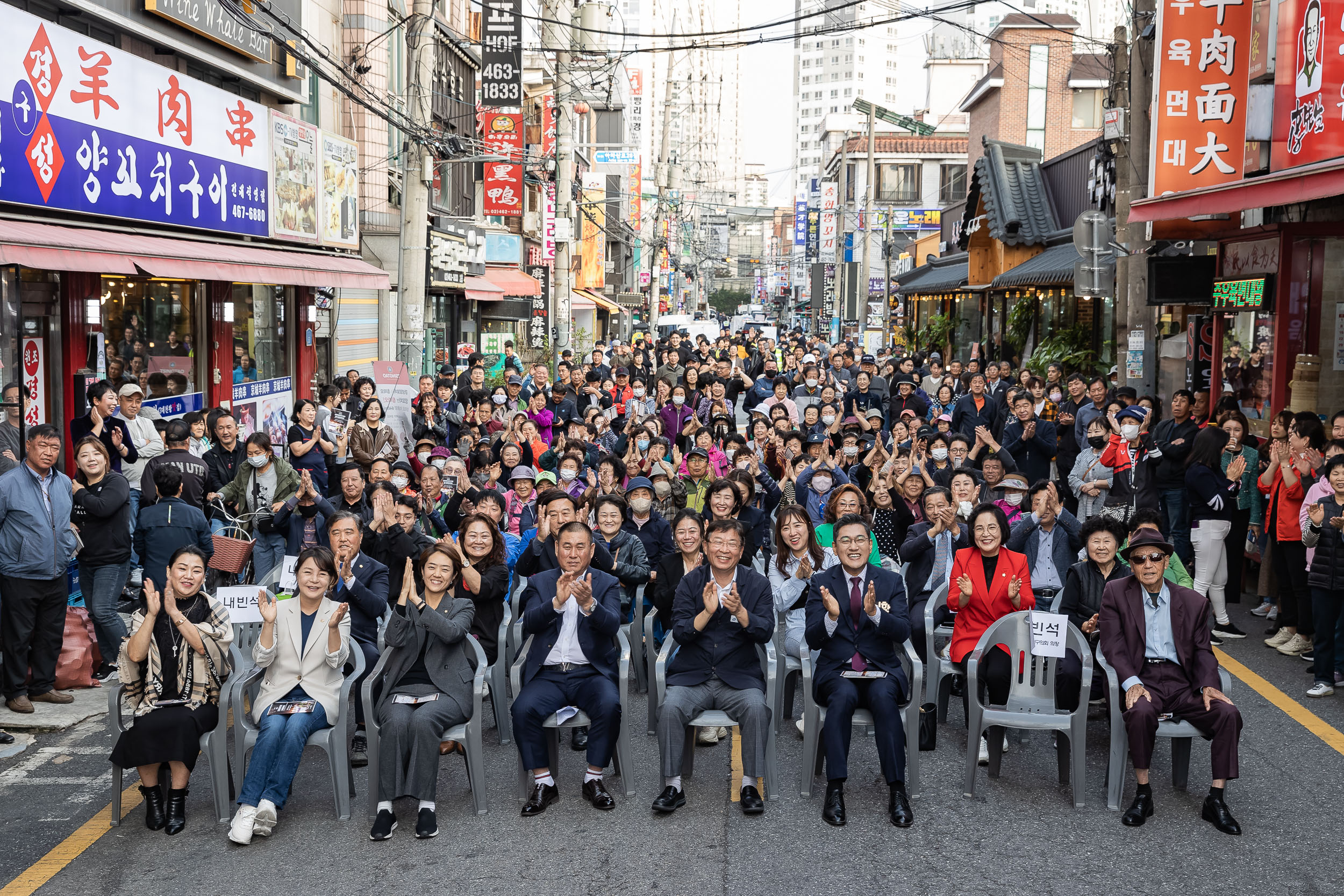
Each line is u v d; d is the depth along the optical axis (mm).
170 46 13852
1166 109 12508
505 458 11750
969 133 51844
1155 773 7074
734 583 6898
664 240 56375
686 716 6621
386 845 6109
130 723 6438
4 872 5762
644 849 6023
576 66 35094
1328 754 7270
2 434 9461
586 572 7031
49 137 10938
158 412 13625
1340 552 8234
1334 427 9008
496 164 26781
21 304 11086
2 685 8305
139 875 5750
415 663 6641
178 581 6332
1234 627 10031
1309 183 9742
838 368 25875
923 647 7980
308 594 6641
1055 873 5688
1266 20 12039
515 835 6230
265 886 5625
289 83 17641
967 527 8586
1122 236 15781
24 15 10492
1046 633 6742
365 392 14148
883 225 60812
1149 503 11023
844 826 6301
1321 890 5488
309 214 17906
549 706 6676
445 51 28969
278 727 6352
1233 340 14227
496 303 34156
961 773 7109
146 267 11445
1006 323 28516
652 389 23734
